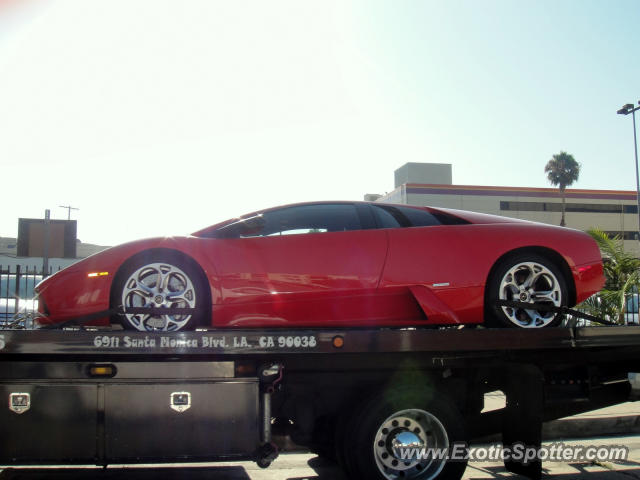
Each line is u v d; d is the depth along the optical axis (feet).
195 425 11.79
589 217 154.40
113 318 13.37
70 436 11.53
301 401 12.90
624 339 13.70
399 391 12.57
